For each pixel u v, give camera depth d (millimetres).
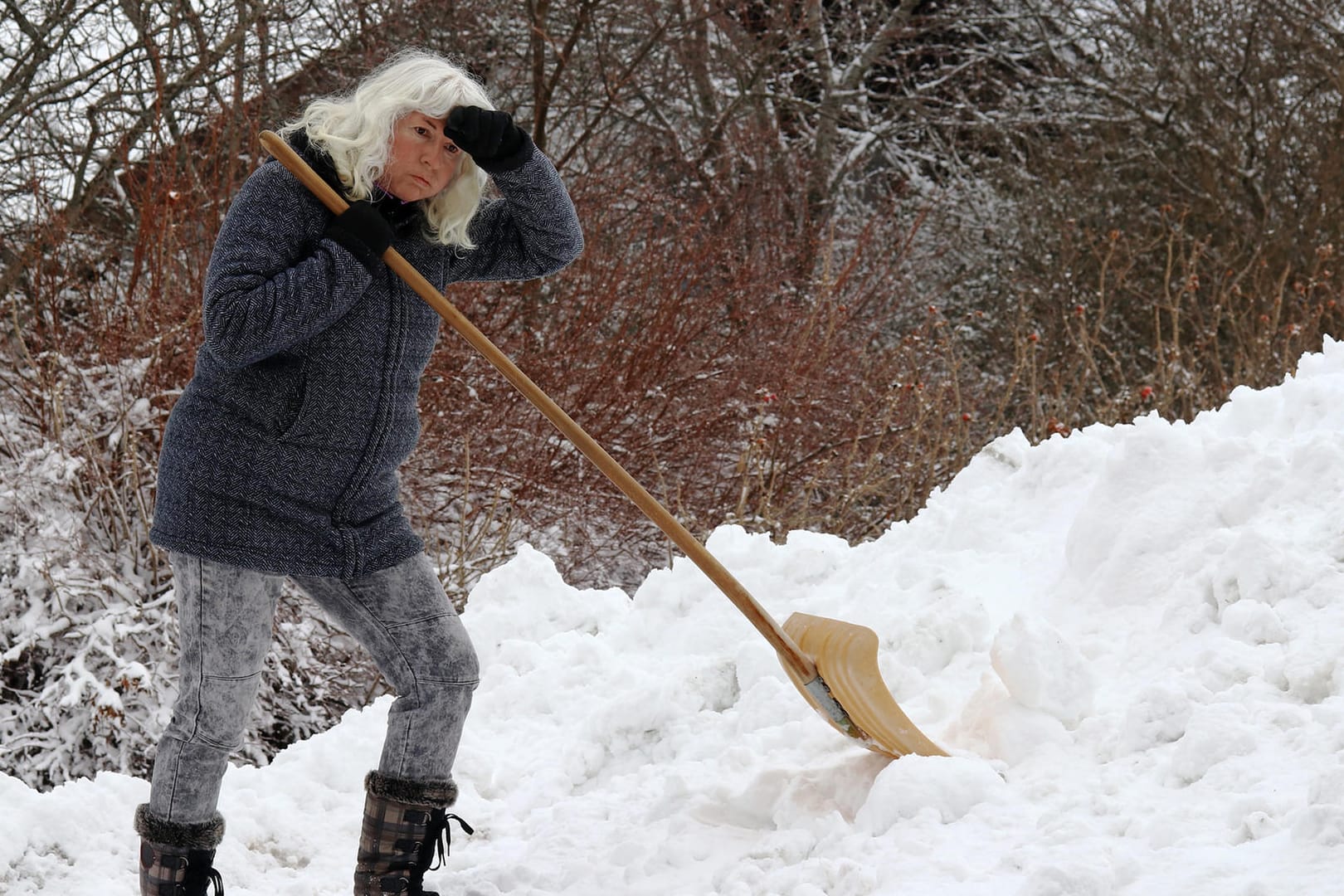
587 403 13938
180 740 3854
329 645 11656
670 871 4211
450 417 13477
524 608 7031
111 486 10820
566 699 6180
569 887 4297
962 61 25062
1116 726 4266
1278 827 3344
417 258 4012
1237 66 21875
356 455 3848
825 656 4297
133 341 11609
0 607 10695
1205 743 3826
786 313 16312
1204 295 20281
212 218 12672
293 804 5379
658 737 5469
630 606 7055
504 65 17984
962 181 23531
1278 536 4930
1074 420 15492
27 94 14859
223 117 14188
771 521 12750
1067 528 6070
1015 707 4445
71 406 11359
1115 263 21016
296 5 16000
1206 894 3084
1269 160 20906
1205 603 4836
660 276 15289
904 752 4219
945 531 6445
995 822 3816
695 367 15008
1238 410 6172
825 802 4355
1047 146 23250
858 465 14344
